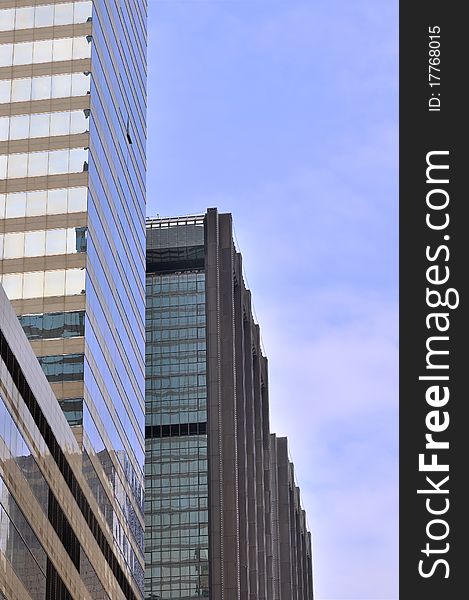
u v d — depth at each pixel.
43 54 138.88
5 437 88.88
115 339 143.25
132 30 170.25
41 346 124.94
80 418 121.12
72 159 133.75
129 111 163.12
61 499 108.62
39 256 129.50
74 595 112.38
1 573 86.06
